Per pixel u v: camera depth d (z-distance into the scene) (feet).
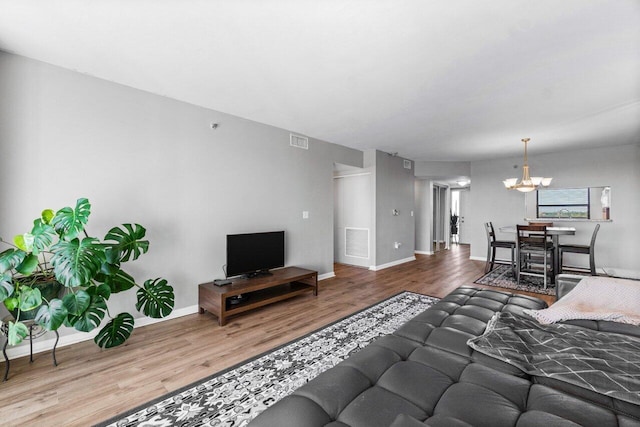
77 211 6.90
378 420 3.45
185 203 10.46
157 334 8.91
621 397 3.71
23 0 5.46
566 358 4.60
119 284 7.96
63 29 6.39
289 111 11.42
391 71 8.20
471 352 5.08
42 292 6.89
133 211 9.29
